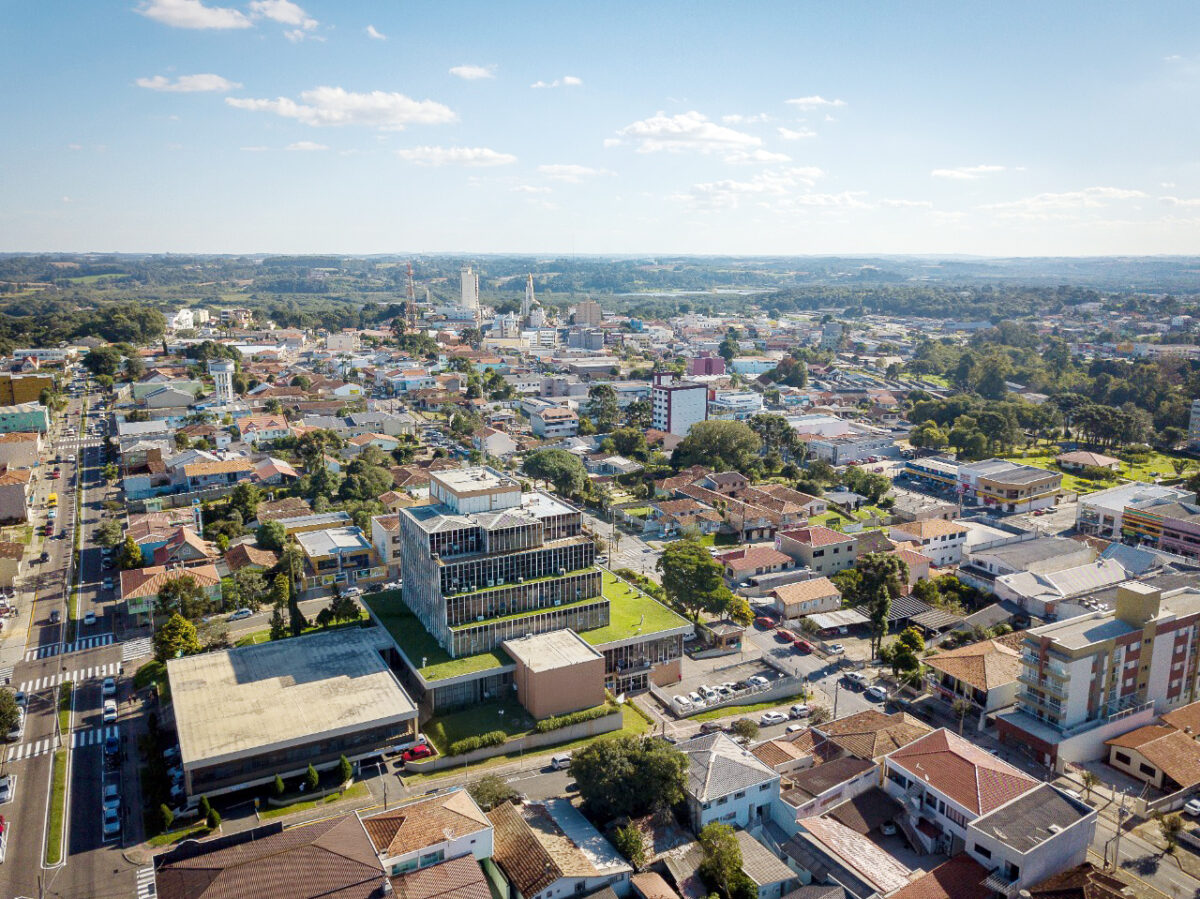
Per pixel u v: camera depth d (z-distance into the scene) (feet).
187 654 476.54
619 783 347.77
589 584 495.82
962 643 529.04
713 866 314.55
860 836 347.77
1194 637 459.32
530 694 426.51
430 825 313.32
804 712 458.50
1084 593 579.89
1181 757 399.03
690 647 536.42
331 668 439.63
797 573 631.97
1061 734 410.52
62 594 596.70
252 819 358.43
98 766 397.19
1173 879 334.44
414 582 506.89
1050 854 318.24
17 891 314.55
